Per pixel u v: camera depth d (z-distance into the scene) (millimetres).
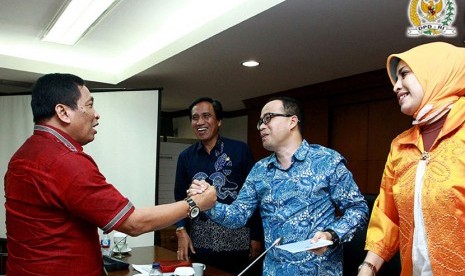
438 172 940
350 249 1750
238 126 5516
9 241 1122
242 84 3809
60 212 1058
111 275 1674
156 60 3107
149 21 2754
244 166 2268
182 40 2771
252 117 4664
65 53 3525
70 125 1135
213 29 2441
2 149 3664
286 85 3814
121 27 2877
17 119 3652
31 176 1055
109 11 2518
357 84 3373
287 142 1478
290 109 1484
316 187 1393
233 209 1546
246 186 1604
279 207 1438
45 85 1126
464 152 910
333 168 1396
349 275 1735
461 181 897
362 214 1354
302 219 1390
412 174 1013
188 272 1367
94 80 3773
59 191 1036
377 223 1162
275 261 1416
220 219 1509
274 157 1558
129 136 3494
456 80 978
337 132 3723
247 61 2990
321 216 1396
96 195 1048
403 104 1041
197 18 2664
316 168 1411
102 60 3748
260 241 2158
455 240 903
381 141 3307
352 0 1885
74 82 1149
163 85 3922
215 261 2154
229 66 3148
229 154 2266
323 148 1473
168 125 6273
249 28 2291
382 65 3002
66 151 1080
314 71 3238
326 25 2211
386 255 1142
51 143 1092
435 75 987
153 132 3486
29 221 1060
